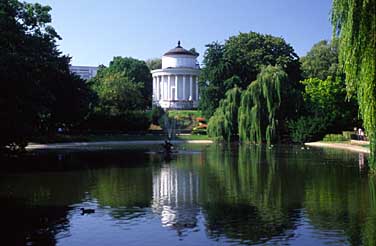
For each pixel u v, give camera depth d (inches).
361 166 1494.8
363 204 863.7
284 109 2709.2
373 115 804.6
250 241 632.4
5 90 1774.1
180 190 1047.0
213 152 2213.3
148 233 677.3
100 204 890.1
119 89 4119.1
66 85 2805.1
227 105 3034.0
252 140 2736.2
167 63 5374.0
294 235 657.6
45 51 2439.7
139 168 1510.8
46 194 1007.6
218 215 788.0
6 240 646.5
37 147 2583.7
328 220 743.1
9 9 2018.9
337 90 2925.7
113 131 3668.8
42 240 645.9
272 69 2758.4
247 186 1095.6
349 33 787.4
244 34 4010.8
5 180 1221.7
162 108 4512.8
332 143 2613.2
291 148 2420.0
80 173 1374.3
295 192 1003.9
